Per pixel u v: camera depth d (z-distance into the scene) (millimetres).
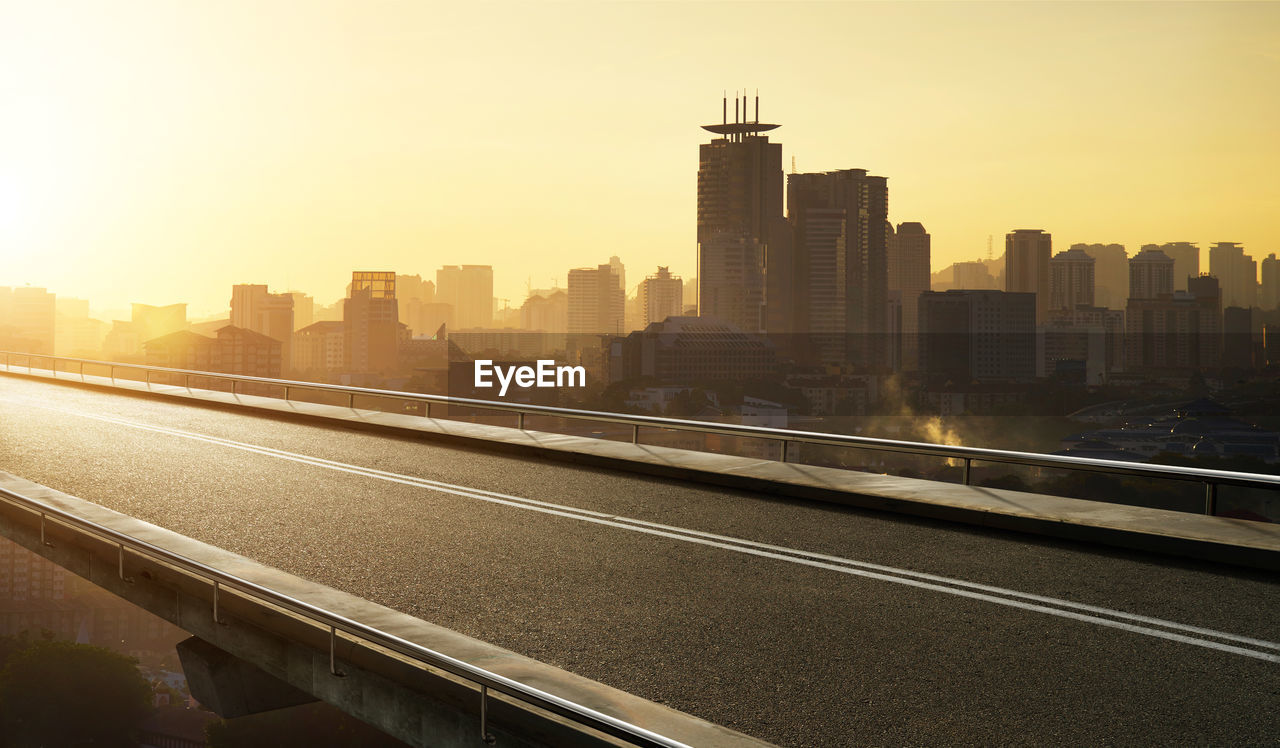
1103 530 9320
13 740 84938
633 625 7547
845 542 9734
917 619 7516
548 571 9016
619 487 12859
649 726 5473
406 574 9023
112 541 9008
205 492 12922
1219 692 6113
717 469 12859
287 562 9492
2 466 15000
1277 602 7680
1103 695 6105
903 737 5641
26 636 98938
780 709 6035
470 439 16703
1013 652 6824
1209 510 9547
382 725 7230
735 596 8172
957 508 10422
